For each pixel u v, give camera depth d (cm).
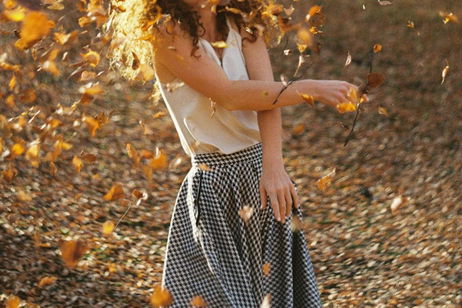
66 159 1362
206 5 464
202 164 497
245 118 500
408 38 2308
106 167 1384
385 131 1653
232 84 468
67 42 507
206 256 502
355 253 1059
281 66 2223
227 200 504
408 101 1839
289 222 512
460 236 1063
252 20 488
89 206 1194
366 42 2361
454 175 1361
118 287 905
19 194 675
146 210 1214
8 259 920
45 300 845
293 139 1656
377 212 1227
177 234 520
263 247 511
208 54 479
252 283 509
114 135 1549
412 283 928
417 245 1058
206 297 509
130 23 481
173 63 472
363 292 923
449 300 867
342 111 452
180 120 502
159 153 514
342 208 1257
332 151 1575
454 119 1670
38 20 437
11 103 607
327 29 2473
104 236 1082
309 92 458
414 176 1394
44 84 1650
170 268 517
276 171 490
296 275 528
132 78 515
